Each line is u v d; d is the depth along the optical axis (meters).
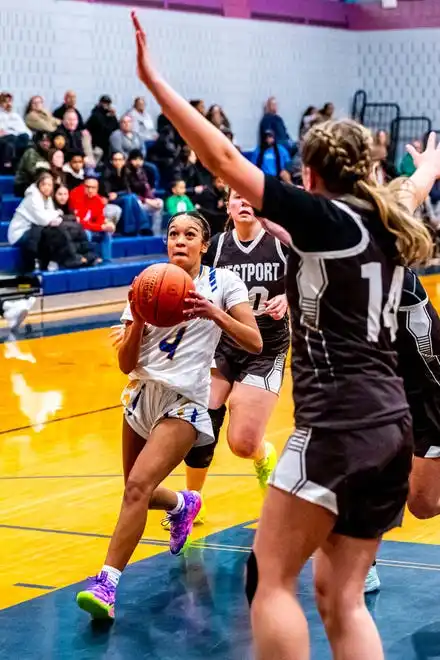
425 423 5.00
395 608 5.01
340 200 3.46
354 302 3.42
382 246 3.46
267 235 6.26
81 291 16.53
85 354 12.51
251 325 5.25
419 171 4.04
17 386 10.74
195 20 22.66
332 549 3.58
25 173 17.08
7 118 18.23
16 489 7.28
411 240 3.46
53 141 17.66
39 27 19.73
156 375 5.05
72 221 16.72
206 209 18.98
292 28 24.97
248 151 23.31
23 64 19.56
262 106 24.39
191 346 5.09
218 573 5.57
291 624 3.40
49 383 10.89
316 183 3.55
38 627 4.87
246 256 6.28
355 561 3.55
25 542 6.14
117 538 4.93
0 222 17.25
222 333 6.23
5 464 7.95
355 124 3.51
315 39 25.62
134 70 21.48
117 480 7.50
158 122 20.59
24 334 13.95
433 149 4.16
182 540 5.69
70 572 5.62
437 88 26.06
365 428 3.41
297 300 3.50
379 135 21.89
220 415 6.24
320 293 3.42
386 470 3.52
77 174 17.67
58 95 20.19
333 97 26.36
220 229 18.84
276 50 24.61
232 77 23.62
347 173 3.45
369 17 26.48
